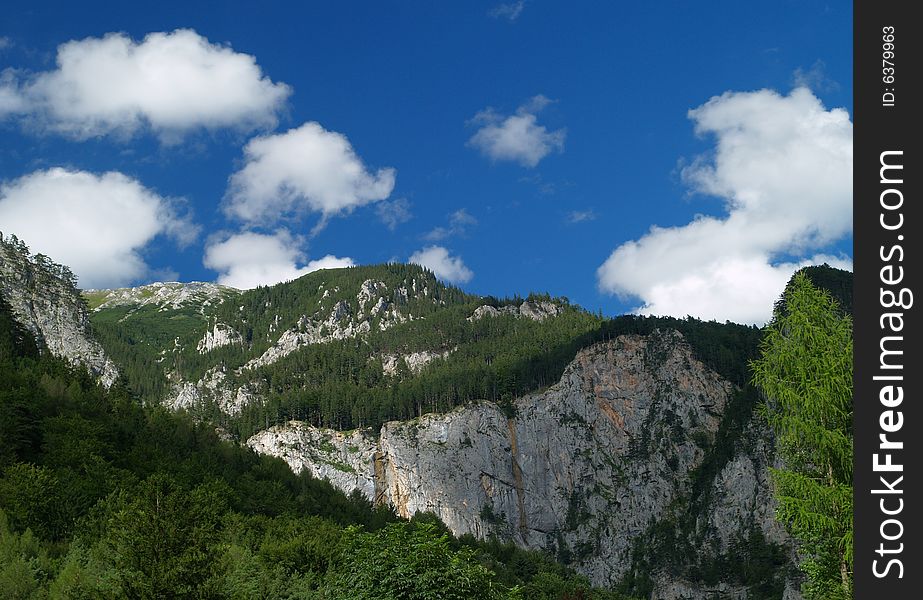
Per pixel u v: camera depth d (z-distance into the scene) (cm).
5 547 5659
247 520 10006
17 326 18638
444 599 3991
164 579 4409
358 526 4681
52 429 12044
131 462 12244
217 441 18800
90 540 6900
